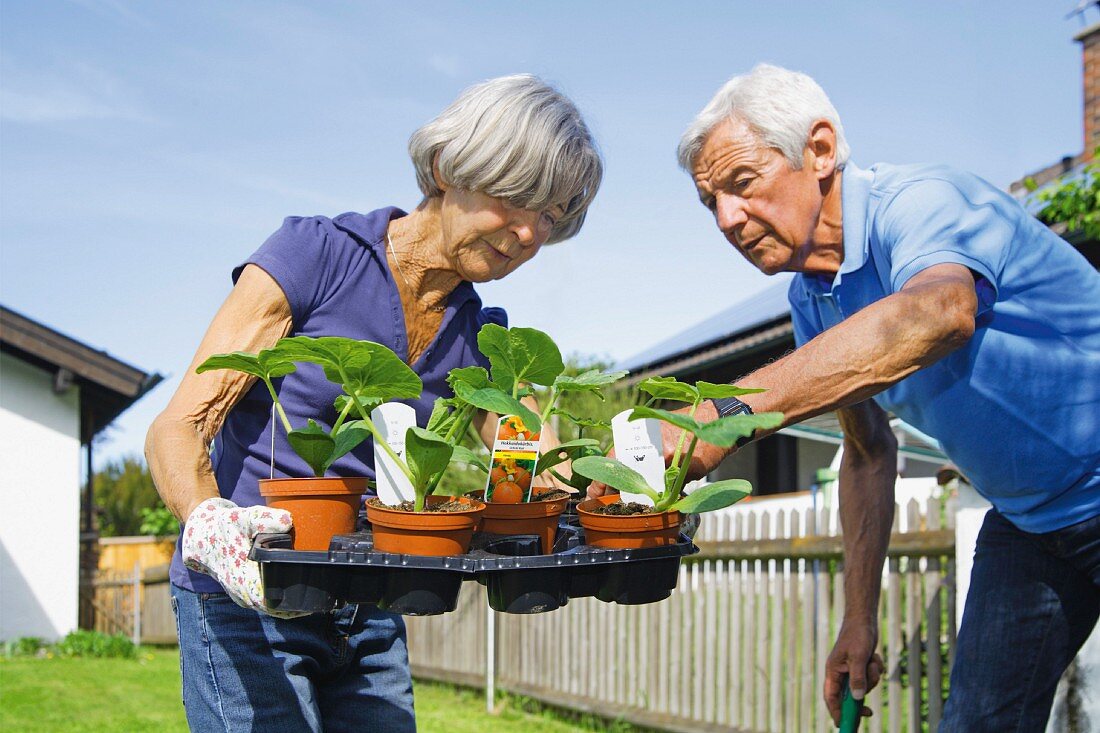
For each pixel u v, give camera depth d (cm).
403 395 170
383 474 165
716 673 518
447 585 159
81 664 1020
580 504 176
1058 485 224
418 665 803
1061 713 320
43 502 1220
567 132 186
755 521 499
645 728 557
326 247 191
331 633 193
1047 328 214
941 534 396
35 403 1230
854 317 171
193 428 168
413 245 200
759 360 1078
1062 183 555
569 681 626
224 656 181
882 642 457
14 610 1191
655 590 167
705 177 227
